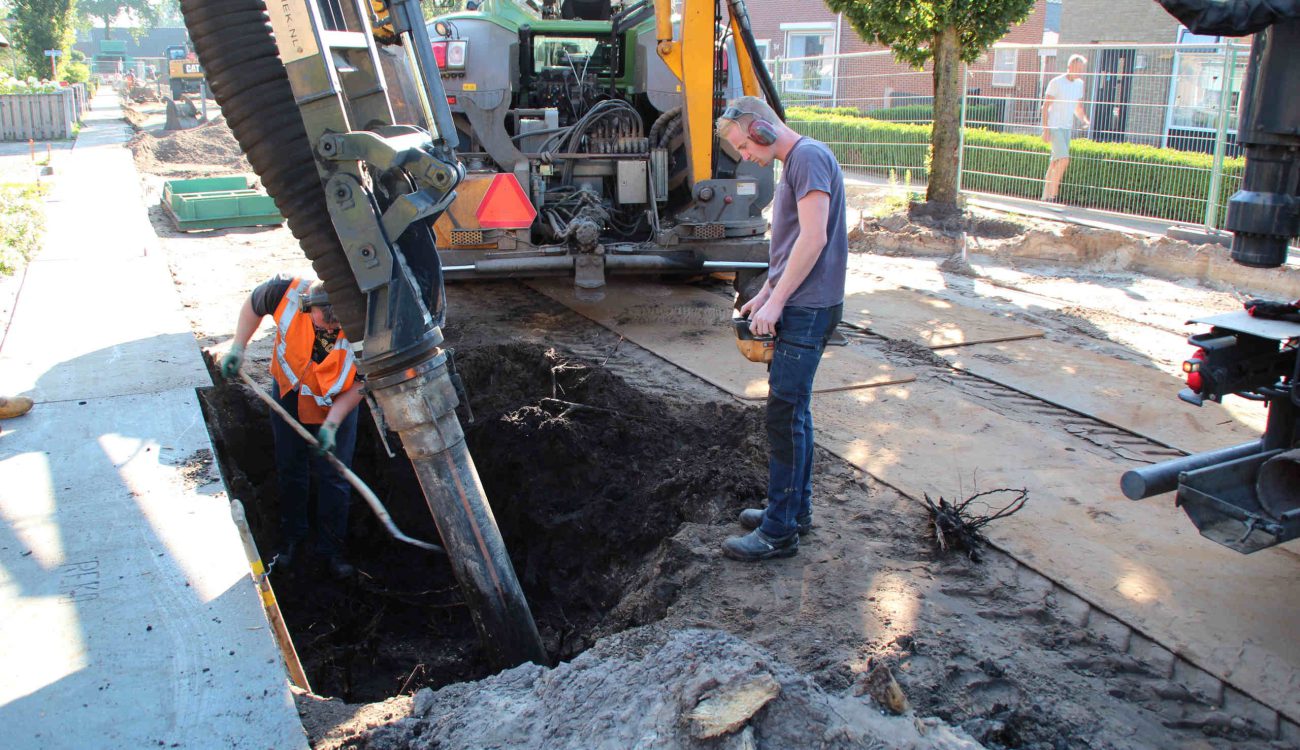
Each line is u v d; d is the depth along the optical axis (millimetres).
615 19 7605
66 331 6352
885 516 4195
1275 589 3586
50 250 9055
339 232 3379
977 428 5133
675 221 7191
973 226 10898
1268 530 2971
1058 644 3281
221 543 3664
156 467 4273
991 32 10617
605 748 2471
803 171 3496
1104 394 5645
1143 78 10469
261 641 3098
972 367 6137
